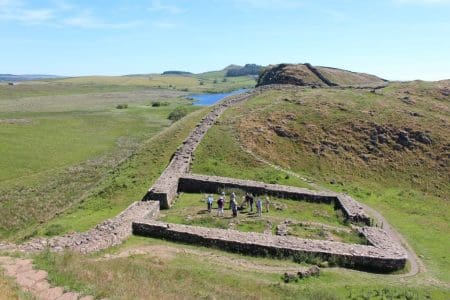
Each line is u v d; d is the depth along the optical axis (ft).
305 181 149.79
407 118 202.90
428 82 281.13
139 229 96.58
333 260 85.81
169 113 365.20
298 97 228.22
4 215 127.34
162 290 60.29
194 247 89.97
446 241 111.34
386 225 121.08
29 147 212.84
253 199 120.78
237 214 113.39
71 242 83.30
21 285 54.60
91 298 52.90
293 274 77.36
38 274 58.95
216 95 604.49
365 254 86.48
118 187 134.00
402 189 159.53
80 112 364.99
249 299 62.85
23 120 286.05
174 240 93.40
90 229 94.73
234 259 84.74
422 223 125.80
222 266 79.87
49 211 131.64
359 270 85.51
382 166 171.94
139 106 427.74
